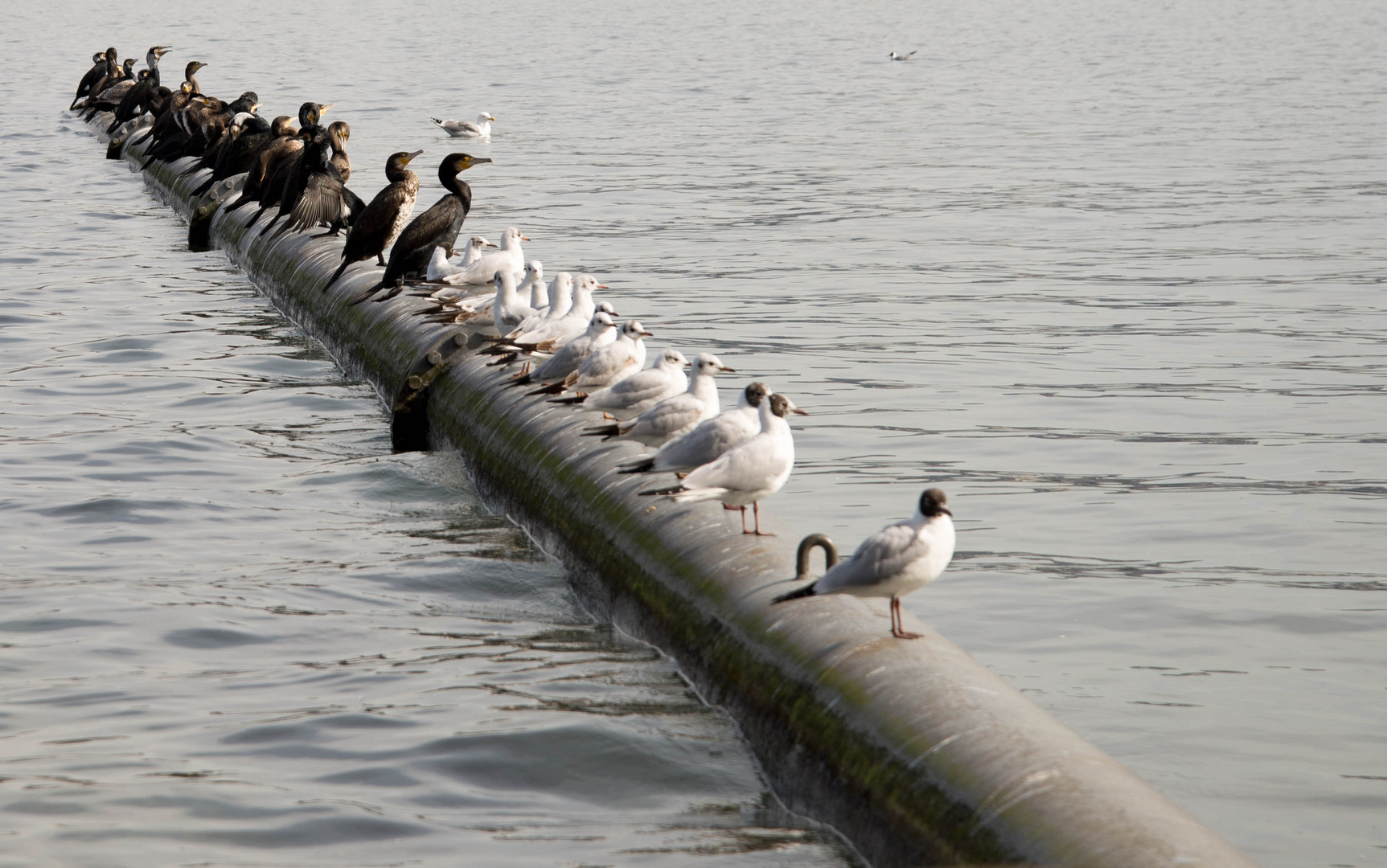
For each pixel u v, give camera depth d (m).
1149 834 6.17
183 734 8.88
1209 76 74.12
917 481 14.98
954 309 23.78
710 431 9.55
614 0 168.75
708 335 21.88
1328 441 16.25
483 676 9.81
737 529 9.93
